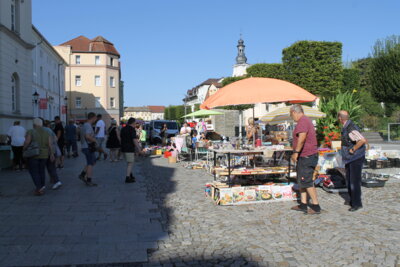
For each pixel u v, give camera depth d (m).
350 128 6.38
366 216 5.92
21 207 6.73
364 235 4.90
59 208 6.66
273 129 25.38
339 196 7.56
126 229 5.34
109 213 6.29
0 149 12.45
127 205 6.91
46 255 4.25
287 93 7.80
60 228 5.39
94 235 5.05
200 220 5.84
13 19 19.14
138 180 10.04
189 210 6.52
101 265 3.99
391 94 27.53
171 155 15.12
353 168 6.33
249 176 9.35
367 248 4.41
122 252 4.35
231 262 4.06
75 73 61.53
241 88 8.02
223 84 44.81
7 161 12.69
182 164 14.36
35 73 33.78
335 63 29.23
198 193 8.09
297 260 4.08
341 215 6.01
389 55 27.70
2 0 16.88
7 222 5.70
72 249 4.46
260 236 4.96
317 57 29.16
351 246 4.49
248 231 5.20
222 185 7.47
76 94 61.59
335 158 9.25
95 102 62.38
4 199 7.45
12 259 4.12
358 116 11.99
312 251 4.35
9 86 17.62
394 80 27.00
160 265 4.00
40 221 5.77
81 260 4.10
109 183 9.53
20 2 19.66
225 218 5.93
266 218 5.90
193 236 5.01
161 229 5.35
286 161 9.84
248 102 7.73
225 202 6.85
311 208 6.15
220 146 10.73
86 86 61.94
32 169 7.84
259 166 8.96
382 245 4.51
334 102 12.08
